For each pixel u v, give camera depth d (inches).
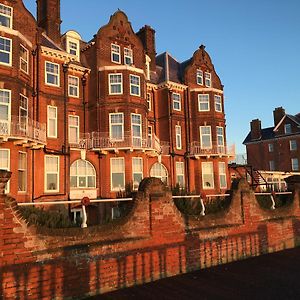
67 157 932.6
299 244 561.3
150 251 358.9
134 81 1053.8
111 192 984.3
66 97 960.3
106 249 322.7
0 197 264.1
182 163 1240.2
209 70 1354.6
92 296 305.4
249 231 478.3
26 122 783.1
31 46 876.6
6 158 753.6
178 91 1272.1
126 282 334.6
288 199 584.4
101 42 1048.8
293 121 2288.4
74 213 898.1
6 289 257.0
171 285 342.3
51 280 282.2
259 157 2455.7
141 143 1012.5
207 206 574.2
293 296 313.7
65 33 1038.4
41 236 284.5
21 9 858.8
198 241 409.4
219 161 1270.9
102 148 970.7
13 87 776.9
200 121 1274.6
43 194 865.5
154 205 373.4
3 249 260.2
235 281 358.9
